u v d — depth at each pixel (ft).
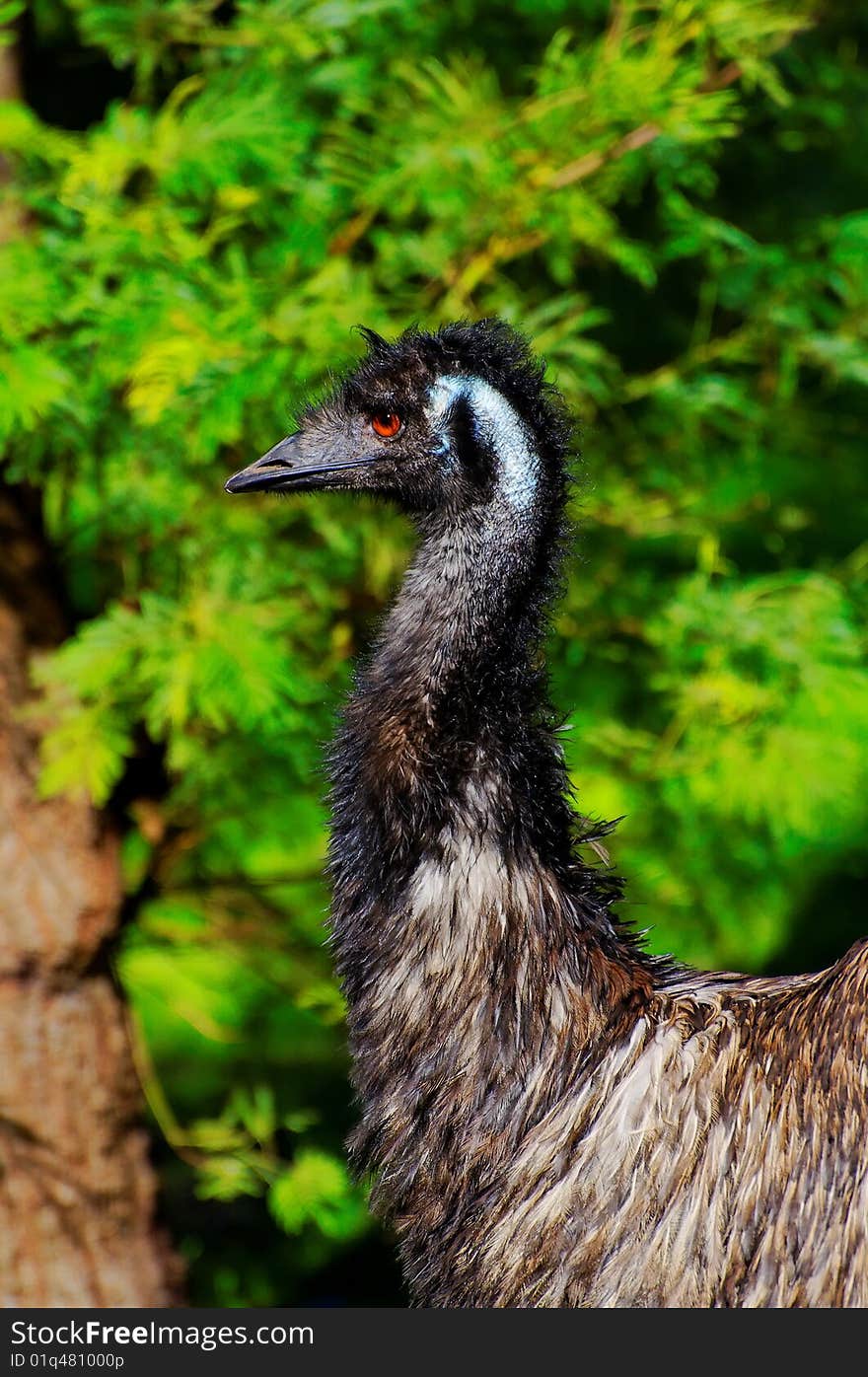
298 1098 46.73
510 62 36.35
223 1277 47.24
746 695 33.96
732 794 33.55
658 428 36.35
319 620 34.68
